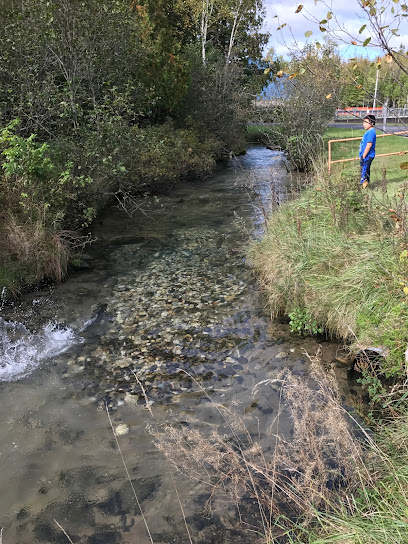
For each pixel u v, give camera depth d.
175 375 5.16
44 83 9.92
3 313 6.69
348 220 6.99
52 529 3.36
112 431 4.32
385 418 4.15
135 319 6.49
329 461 3.73
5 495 3.65
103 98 11.52
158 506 3.52
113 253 9.27
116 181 12.59
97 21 11.56
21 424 4.42
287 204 8.94
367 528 2.75
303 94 17.06
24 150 7.98
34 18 10.51
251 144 29.64
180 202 13.71
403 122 3.20
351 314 5.57
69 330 6.21
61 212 8.46
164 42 19.03
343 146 16.36
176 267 8.49
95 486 3.72
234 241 9.92
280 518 3.31
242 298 7.08
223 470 3.83
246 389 4.88
